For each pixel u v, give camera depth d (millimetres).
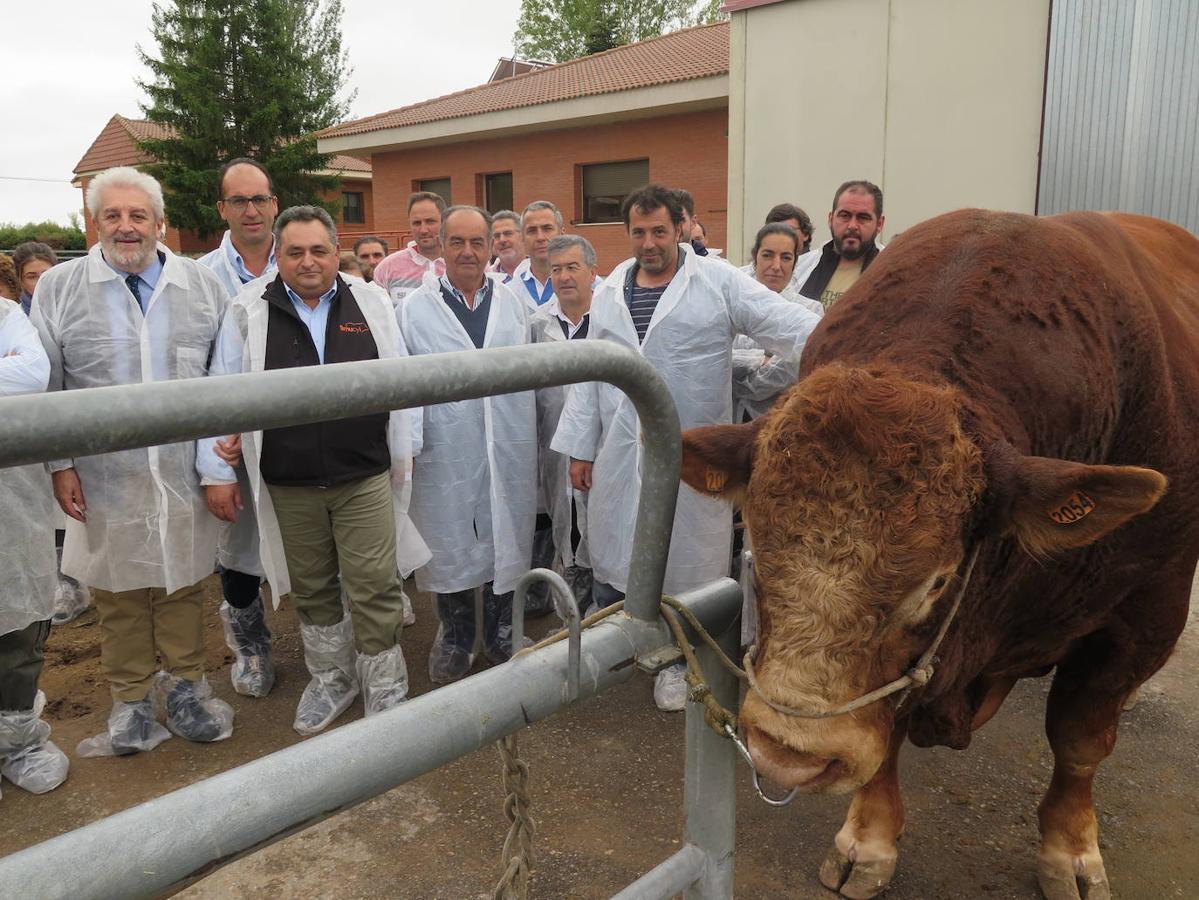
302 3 42500
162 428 860
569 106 16484
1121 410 2404
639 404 1332
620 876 2775
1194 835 2975
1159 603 2537
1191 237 3693
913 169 10578
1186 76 8828
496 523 3996
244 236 4496
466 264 3971
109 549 3287
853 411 1691
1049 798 2754
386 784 1104
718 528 3830
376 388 1001
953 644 1909
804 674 1646
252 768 1001
